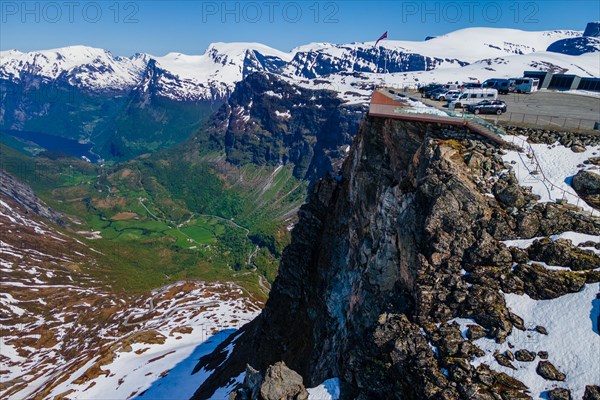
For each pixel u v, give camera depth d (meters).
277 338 76.62
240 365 92.44
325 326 60.69
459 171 43.00
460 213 39.84
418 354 34.50
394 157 54.53
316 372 55.59
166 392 116.75
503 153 46.38
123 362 153.25
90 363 157.62
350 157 72.88
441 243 39.16
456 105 69.75
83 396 129.75
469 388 30.81
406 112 53.97
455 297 36.47
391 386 35.34
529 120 58.91
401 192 47.91
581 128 52.59
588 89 98.12
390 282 45.38
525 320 33.78
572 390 28.72
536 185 42.16
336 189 75.88
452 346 33.88
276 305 79.88
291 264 78.75
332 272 64.94
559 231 38.12
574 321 32.28
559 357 30.70
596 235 37.19
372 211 57.34
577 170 43.38
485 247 37.91
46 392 139.38
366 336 39.22
